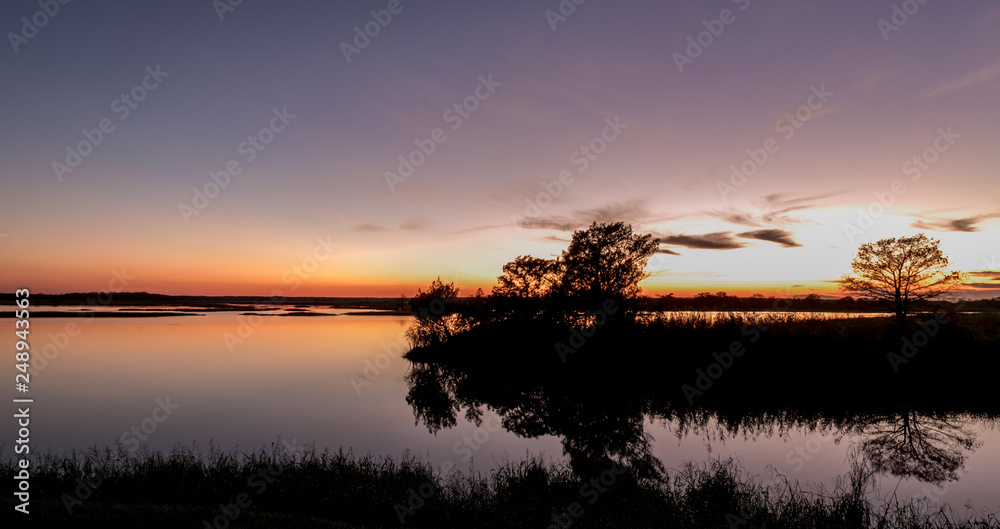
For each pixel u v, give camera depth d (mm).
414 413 22922
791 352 29609
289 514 9750
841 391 25547
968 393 23812
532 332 38000
